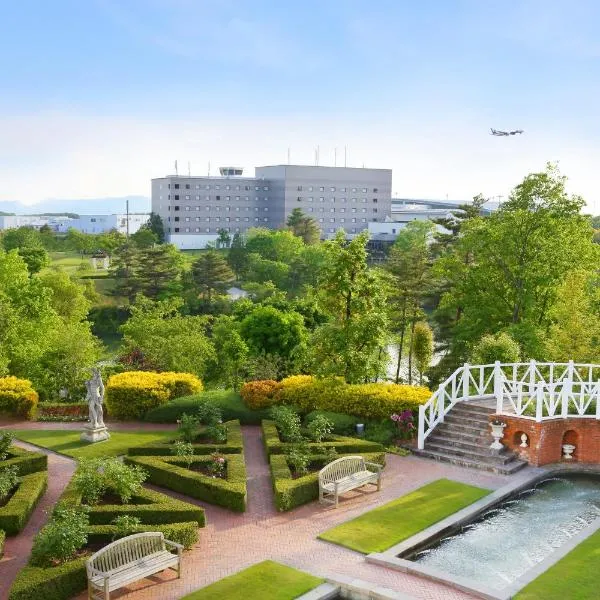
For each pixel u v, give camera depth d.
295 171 157.25
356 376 27.38
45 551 14.48
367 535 17.25
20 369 37.66
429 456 23.94
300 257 92.25
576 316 30.33
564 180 35.50
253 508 19.20
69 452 24.02
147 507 17.38
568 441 23.97
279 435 25.53
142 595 14.24
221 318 47.84
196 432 24.75
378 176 164.12
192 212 154.75
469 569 16.02
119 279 86.06
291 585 14.52
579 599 13.79
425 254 48.88
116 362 38.72
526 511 19.81
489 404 25.72
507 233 35.91
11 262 46.22
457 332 39.41
